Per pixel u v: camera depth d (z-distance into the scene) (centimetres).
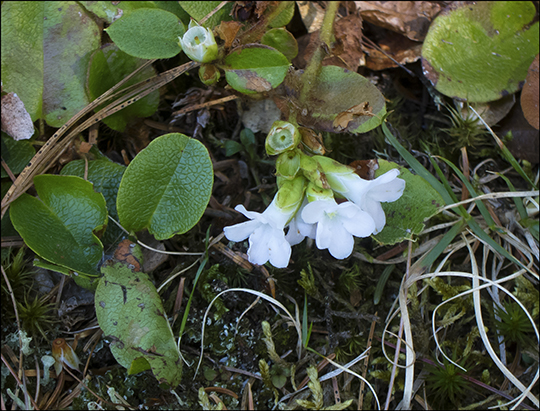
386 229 16
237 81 16
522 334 17
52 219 16
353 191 15
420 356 17
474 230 17
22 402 16
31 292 17
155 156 16
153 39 16
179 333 16
